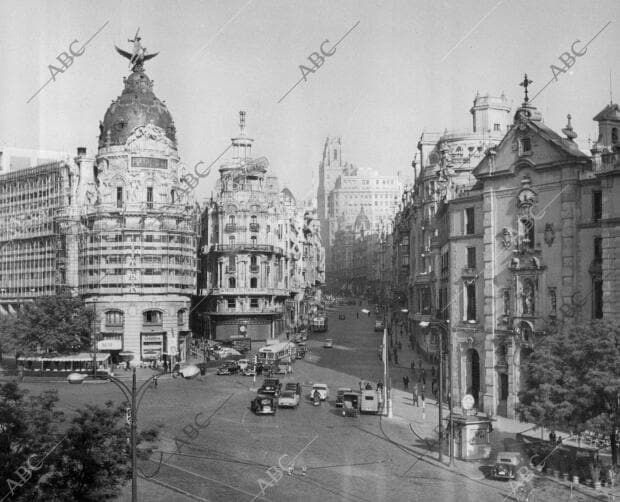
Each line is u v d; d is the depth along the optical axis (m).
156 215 108.56
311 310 192.00
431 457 51.38
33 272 119.69
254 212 136.12
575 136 62.94
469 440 50.94
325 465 48.91
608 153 57.34
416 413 67.62
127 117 111.75
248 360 100.88
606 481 44.94
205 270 138.62
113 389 79.75
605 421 44.31
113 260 106.69
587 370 47.19
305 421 63.62
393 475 46.75
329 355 114.12
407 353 116.69
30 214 121.62
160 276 107.94
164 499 41.41
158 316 108.06
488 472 47.72
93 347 95.19
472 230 70.06
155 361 102.44
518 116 64.31
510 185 65.06
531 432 57.84
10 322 93.25
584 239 59.62
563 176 60.62
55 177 118.50
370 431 59.53
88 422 35.47
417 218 122.75
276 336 138.38
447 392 72.81
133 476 33.78
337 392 76.69
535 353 50.53
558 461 48.19
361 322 181.50
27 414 35.38
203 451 52.38
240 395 76.88
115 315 106.44
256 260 134.12
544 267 61.97
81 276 109.19
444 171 102.00
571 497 42.38
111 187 109.31
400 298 160.88
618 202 55.91
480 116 112.62
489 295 66.25
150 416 64.62
